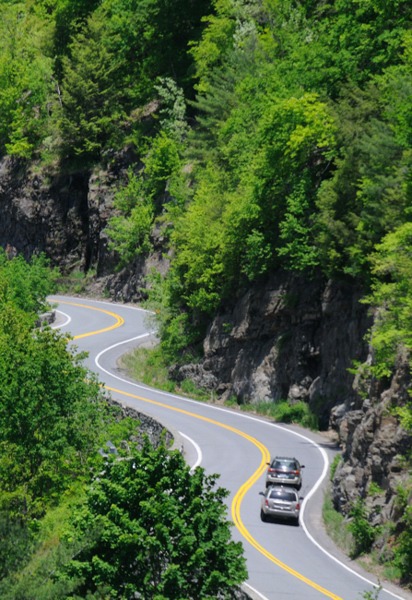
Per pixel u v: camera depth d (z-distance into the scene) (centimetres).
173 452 2770
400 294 4212
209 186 8062
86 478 3950
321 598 3256
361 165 5428
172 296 7938
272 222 6681
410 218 4725
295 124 6153
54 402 4050
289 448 5441
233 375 6894
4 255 8481
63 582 2336
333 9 7738
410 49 5344
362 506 3975
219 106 8812
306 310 6219
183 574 2548
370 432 4175
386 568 3572
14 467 3812
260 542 3912
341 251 5675
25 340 4138
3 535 2500
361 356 5444
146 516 2645
